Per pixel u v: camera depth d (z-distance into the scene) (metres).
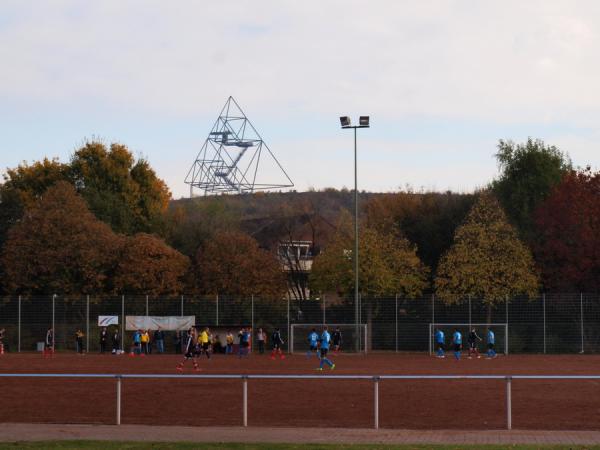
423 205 103.75
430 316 73.31
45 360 61.81
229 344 72.00
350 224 86.94
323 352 52.50
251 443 21.23
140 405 32.22
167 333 74.81
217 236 83.12
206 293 80.62
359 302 73.94
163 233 97.88
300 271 98.56
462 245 77.75
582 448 20.33
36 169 105.19
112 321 74.19
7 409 31.08
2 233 92.56
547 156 94.38
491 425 26.92
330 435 23.41
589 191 79.62
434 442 21.91
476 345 71.06
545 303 71.12
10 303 74.38
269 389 38.28
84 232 81.62
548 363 58.34
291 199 177.50
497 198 92.56
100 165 103.62
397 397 35.06
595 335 70.38
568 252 77.81
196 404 32.56
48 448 20.09
